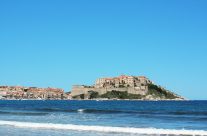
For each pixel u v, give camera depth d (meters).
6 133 36.91
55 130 39.50
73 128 40.81
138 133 36.97
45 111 84.38
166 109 108.62
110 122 51.62
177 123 50.62
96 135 35.34
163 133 36.75
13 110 90.00
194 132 36.62
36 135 35.28
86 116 65.19
